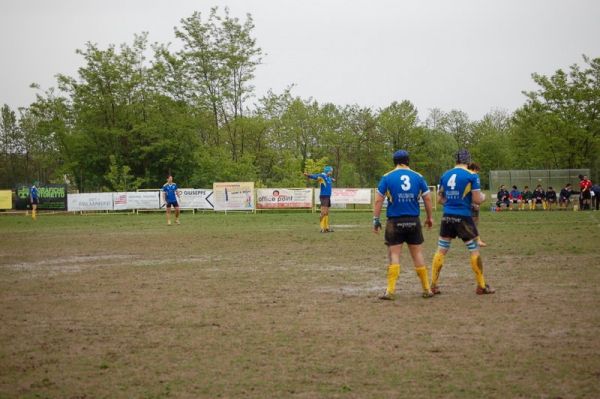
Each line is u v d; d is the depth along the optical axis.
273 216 34.34
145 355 6.36
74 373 5.80
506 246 15.99
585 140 48.31
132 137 49.28
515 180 45.34
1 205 43.72
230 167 48.81
